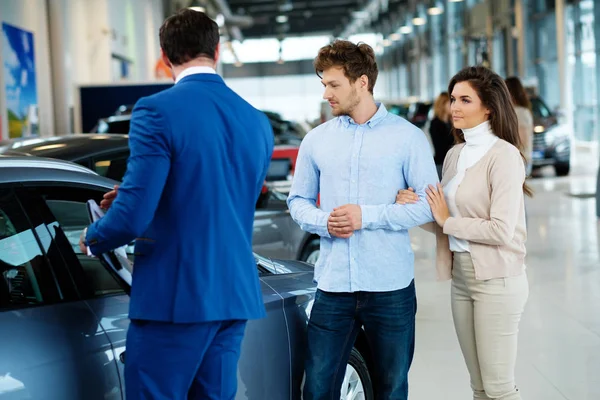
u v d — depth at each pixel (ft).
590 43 69.10
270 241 18.22
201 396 7.41
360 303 9.09
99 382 6.96
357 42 8.98
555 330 16.98
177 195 7.00
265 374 8.77
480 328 9.18
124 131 26.55
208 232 7.09
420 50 134.82
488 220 9.01
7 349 6.35
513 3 84.79
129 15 70.18
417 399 13.15
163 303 6.95
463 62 104.22
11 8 42.55
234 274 7.24
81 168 8.23
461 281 9.37
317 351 9.15
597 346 15.76
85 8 58.95
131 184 6.79
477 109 9.05
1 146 15.17
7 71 39.65
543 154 50.03
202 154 7.04
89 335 7.01
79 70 56.59
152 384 7.02
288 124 59.93
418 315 18.66
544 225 32.07
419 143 9.06
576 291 20.61
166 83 43.68
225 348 7.40
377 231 8.99
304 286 9.86
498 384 9.21
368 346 10.32
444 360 15.23
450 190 9.20
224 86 7.55
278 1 156.56
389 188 9.03
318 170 9.47
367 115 9.13
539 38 79.71
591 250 26.35
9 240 6.97
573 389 13.38
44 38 49.11
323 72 9.00
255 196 7.68
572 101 73.36
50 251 7.23
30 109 43.09
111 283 7.68
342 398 9.89
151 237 7.07
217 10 128.47
